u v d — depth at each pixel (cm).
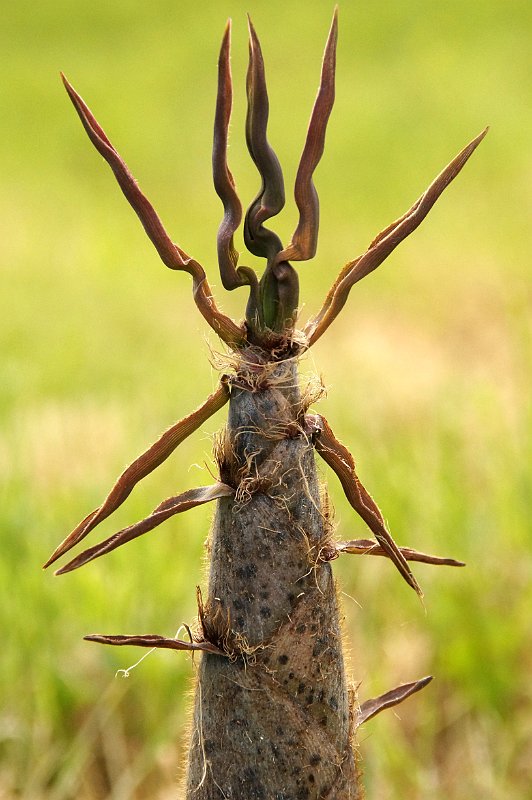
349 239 1359
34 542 374
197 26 2494
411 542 394
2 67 2322
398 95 1892
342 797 171
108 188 1697
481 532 385
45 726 325
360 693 328
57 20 2648
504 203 1402
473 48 2102
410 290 1079
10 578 350
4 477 441
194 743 172
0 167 1769
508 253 1174
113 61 2367
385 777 304
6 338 855
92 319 951
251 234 168
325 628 170
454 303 1020
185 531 397
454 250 1203
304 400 169
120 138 1909
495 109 1780
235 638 170
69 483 458
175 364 762
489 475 434
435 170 1588
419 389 639
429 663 354
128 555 364
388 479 419
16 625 337
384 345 889
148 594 352
